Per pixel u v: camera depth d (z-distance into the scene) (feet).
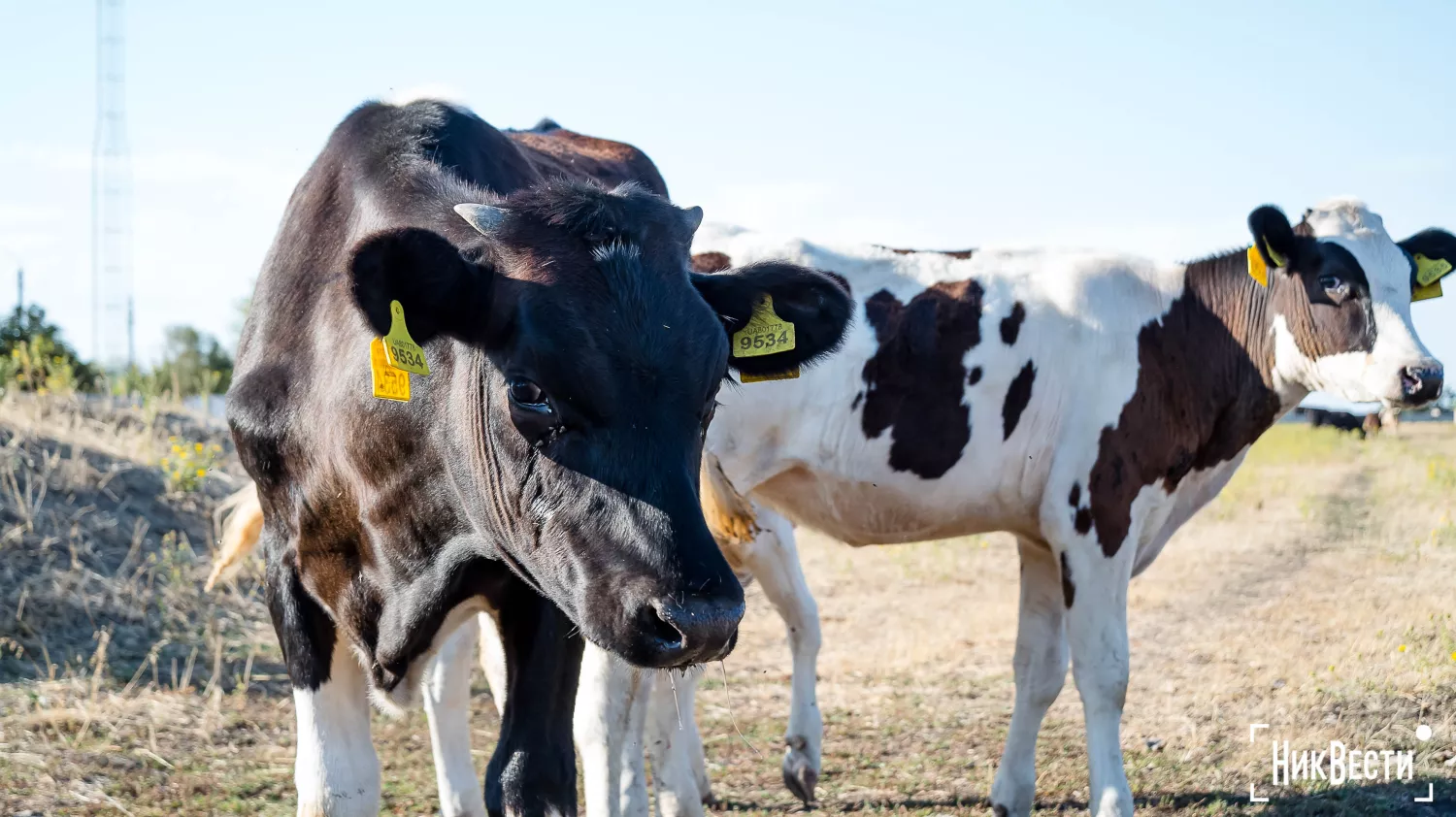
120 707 21.13
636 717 15.85
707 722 23.39
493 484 10.50
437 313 10.07
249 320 13.96
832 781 20.11
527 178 14.62
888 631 30.91
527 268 10.12
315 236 13.39
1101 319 18.57
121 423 37.91
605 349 9.71
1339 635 27.53
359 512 12.12
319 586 12.73
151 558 27.32
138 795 17.84
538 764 12.04
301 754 12.62
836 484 18.10
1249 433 19.92
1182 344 19.20
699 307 10.19
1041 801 19.12
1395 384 18.74
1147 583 35.37
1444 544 39.96
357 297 9.64
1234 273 19.65
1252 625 29.35
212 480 34.45
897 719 23.48
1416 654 24.93
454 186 12.31
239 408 13.14
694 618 9.14
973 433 18.17
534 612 12.30
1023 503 18.63
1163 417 18.78
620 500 9.57
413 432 11.48
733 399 17.11
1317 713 22.02
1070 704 24.67
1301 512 49.57
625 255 10.16
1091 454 18.17
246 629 26.55
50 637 23.80
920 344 17.98
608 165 18.89
